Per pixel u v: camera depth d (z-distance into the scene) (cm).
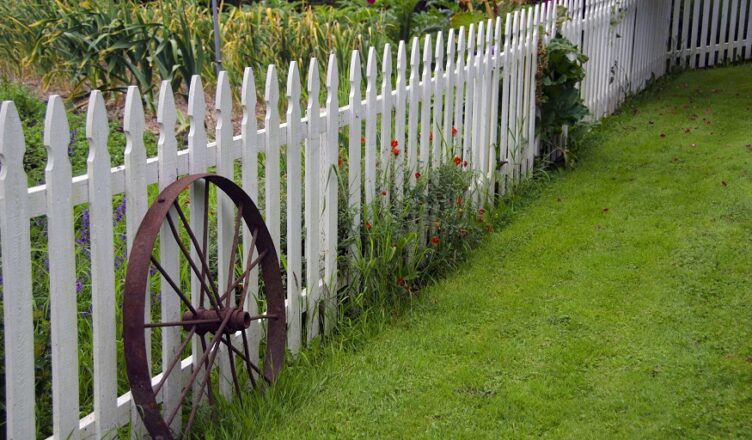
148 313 345
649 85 1109
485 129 638
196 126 362
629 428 368
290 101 419
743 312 470
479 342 454
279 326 418
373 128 497
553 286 521
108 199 320
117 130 702
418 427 377
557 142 773
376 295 487
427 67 548
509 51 670
